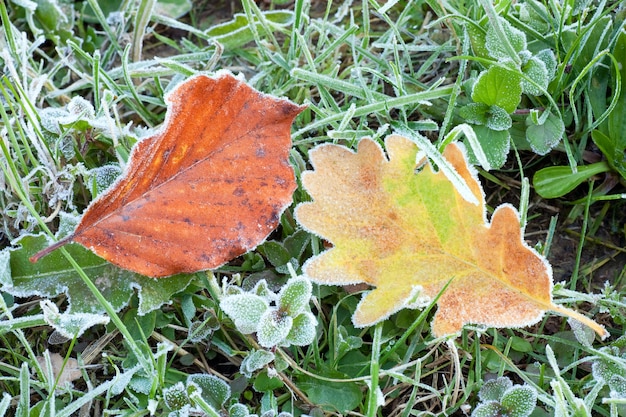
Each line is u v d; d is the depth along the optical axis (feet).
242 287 1.61
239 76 1.56
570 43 1.70
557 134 1.66
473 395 1.57
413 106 1.72
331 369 1.56
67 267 1.55
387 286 1.53
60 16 1.85
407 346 1.60
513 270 1.52
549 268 1.51
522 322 1.52
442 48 1.77
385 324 1.59
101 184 1.62
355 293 1.57
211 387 1.52
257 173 1.55
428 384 1.60
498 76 1.63
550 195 1.67
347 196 1.55
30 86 1.70
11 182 1.55
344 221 1.55
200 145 1.53
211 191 1.54
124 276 1.55
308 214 1.55
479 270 1.53
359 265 1.54
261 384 1.54
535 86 1.65
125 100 1.79
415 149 1.55
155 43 1.94
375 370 1.46
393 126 1.67
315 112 1.72
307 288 1.50
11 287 1.53
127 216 1.52
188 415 1.50
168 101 1.50
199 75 1.51
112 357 1.57
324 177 1.56
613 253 1.68
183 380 1.57
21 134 1.62
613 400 1.46
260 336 1.48
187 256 1.53
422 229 1.54
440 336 1.53
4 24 1.70
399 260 1.54
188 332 1.59
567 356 1.59
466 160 1.55
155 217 1.53
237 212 1.54
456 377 1.55
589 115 1.68
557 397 1.46
